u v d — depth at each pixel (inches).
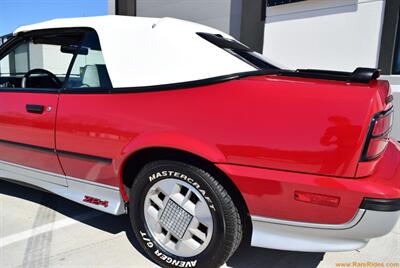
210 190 78.4
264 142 72.0
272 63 101.8
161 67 86.3
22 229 107.0
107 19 99.3
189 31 91.5
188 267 83.7
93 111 90.1
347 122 67.2
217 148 75.4
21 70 119.0
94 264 89.3
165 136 79.6
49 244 98.3
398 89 210.4
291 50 276.5
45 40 111.6
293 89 72.4
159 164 83.4
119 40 92.9
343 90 69.5
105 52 93.1
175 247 85.6
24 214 117.5
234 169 74.2
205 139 76.3
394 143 89.6
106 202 95.0
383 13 226.2
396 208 67.6
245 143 73.3
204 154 75.8
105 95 89.4
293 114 70.7
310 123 69.4
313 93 70.7
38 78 115.2
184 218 83.0
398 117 208.4
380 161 72.1
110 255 93.5
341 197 67.9
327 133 68.2
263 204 74.4
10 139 109.3
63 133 95.5
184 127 78.2
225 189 78.3
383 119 69.8
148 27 91.5
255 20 307.9
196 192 80.7
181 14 389.1
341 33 247.1
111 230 107.5
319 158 68.6
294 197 71.2
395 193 67.1
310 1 259.0
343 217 69.2
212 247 80.0
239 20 328.2
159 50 87.9
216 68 83.7
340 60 250.4
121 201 93.4
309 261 92.7
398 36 224.2
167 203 84.7
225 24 342.0
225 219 78.2
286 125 70.7
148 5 428.1
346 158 67.1
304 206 71.2
